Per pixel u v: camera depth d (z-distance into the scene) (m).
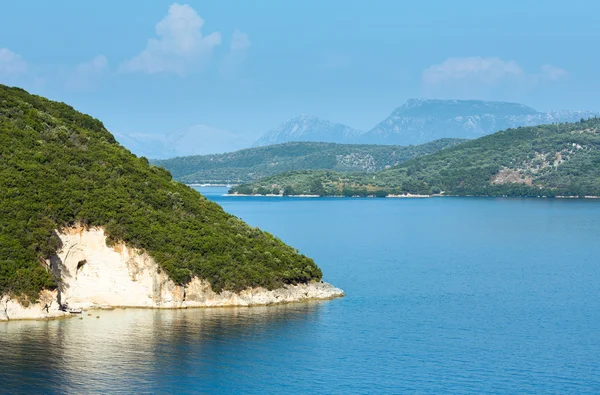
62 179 132.25
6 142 132.38
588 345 114.38
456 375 99.94
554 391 94.75
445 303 142.88
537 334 120.44
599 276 180.50
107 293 124.81
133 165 149.25
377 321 125.50
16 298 114.31
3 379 93.12
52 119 148.38
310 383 96.00
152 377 95.75
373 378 98.12
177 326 115.62
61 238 123.69
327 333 116.38
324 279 166.12
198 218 143.38
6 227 118.50
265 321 120.88
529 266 197.12
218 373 97.94
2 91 148.25
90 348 104.25
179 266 126.88
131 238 126.06
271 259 139.12
